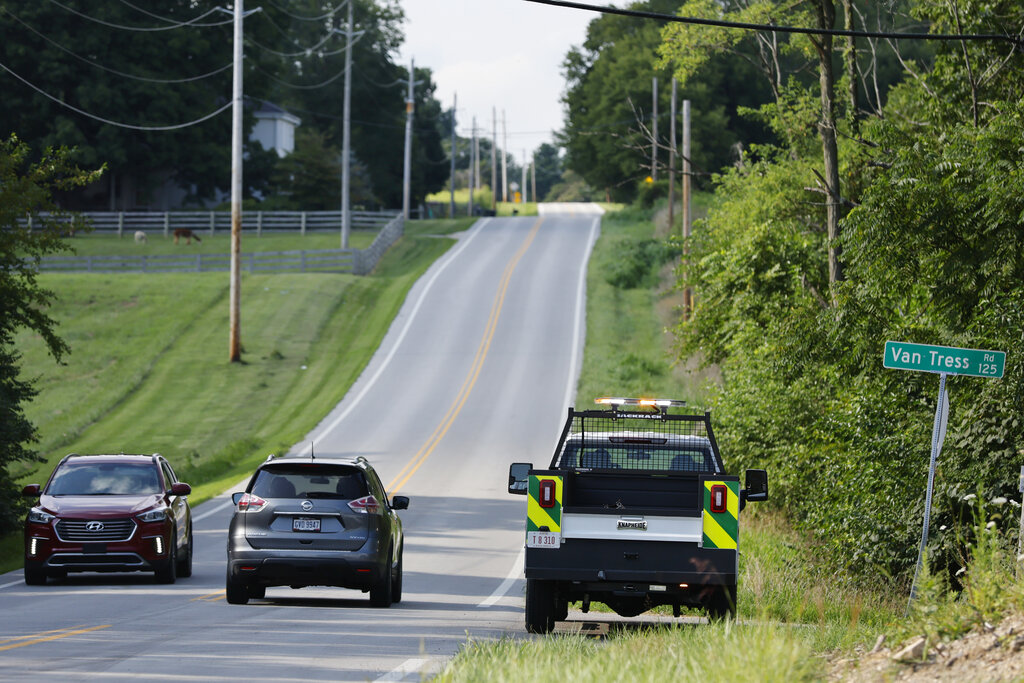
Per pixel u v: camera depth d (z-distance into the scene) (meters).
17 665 40.34
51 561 74.06
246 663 41.09
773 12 114.31
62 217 113.00
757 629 34.53
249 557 61.12
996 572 37.56
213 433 180.25
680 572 48.47
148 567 74.88
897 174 74.12
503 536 103.88
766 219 138.00
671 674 29.91
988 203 66.81
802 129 134.88
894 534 66.00
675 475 52.16
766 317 123.56
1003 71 96.75
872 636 38.69
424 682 32.19
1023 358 63.97
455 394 196.88
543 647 37.91
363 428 175.25
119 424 186.88
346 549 61.22
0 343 112.50
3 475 106.00
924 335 76.56
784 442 96.75
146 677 37.72
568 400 191.62
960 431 66.12
